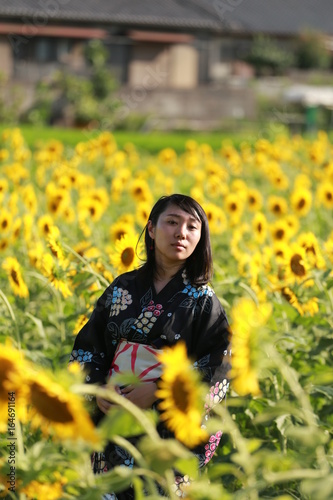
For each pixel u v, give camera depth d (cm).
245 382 373
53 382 338
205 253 552
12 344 662
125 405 357
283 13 7944
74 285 707
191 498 367
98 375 548
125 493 516
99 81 5938
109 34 6831
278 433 638
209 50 7306
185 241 541
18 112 5797
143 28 6969
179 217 545
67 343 734
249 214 1593
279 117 5725
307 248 862
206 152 2567
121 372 537
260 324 381
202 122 5966
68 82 5856
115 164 2272
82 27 6762
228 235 1332
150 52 7006
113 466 523
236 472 382
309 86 6594
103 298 562
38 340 831
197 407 356
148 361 535
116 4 6894
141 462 365
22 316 830
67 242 964
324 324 766
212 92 6012
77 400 334
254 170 2364
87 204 1220
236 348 375
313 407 732
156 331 536
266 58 7488
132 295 552
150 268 559
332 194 1509
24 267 998
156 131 5866
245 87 6506
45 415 336
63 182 1453
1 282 1002
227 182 2128
